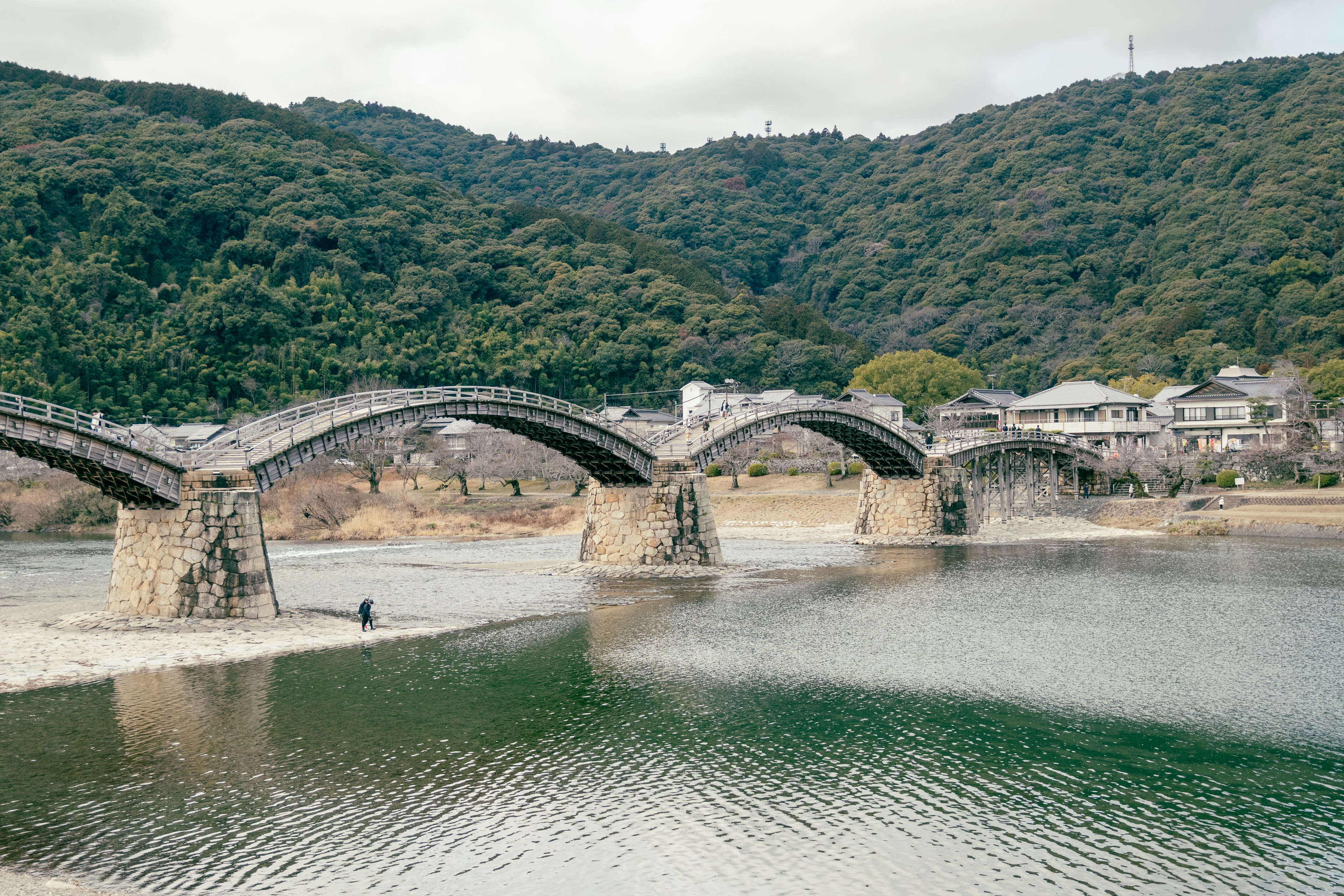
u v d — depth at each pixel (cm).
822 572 6638
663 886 2095
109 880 2094
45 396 12794
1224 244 18175
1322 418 10631
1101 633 4428
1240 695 3406
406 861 2202
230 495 4628
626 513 6906
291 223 18738
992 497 10350
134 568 4722
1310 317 15375
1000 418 12875
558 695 3475
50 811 2452
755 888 2083
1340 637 4288
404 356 16225
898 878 2116
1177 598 5284
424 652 4150
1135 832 2336
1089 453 10369
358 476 12669
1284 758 2797
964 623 4691
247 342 15862
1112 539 8350
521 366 16375
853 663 3912
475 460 12200
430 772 2728
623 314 18375
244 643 4228
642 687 3578
